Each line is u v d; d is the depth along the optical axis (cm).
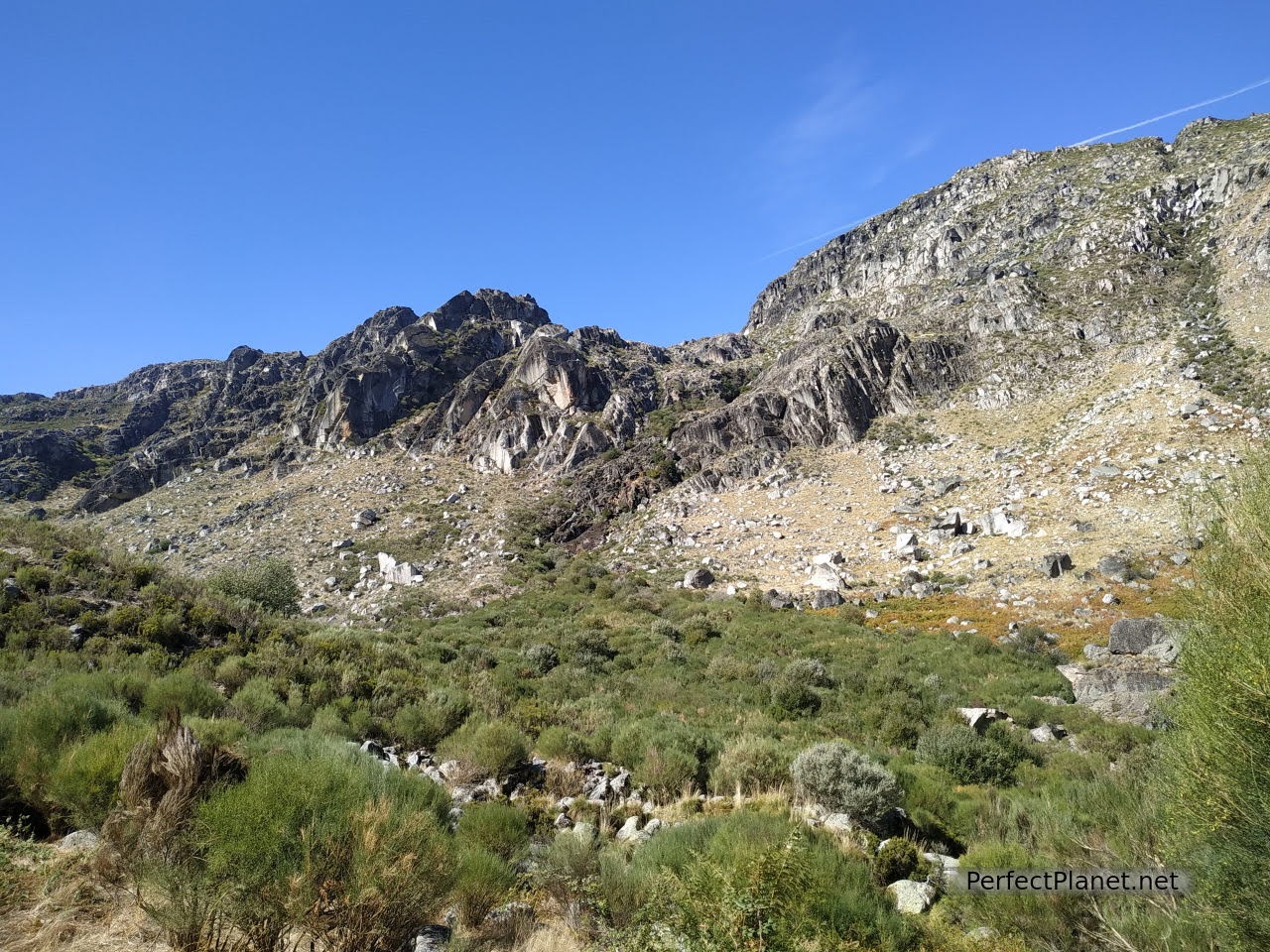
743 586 4272
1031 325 6762
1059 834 692
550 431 7662
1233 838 427
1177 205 7475
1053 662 2539
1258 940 417
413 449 8131
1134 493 3831
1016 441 5366
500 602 4259
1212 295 5991
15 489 9388
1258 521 448
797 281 13475
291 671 1536
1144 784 641
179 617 1652
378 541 5725
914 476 5431
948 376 6781
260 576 3450
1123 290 6656
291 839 471
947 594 3544
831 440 6506
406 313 12025
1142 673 2092
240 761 612
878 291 10800
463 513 6288
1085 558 3412
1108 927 529
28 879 518
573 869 666
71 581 1694
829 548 4669
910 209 12038
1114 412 4969
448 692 1506
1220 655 440
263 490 7781
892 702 1886
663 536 5472
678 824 718
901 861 736
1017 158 11081
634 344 11000
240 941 452
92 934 458
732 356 10781
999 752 1347
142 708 1077
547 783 1099
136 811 538
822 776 977
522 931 570
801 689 2014
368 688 1556
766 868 477
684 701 1958
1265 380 4331
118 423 12175
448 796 825
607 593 4347
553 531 6025
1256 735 418
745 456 6400
